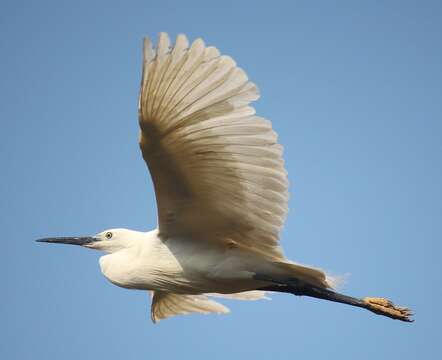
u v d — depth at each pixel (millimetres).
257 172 11086
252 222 11906
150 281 12914
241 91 10328
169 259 12672
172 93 10344
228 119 10578
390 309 12734
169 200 11922
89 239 13891
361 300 12789
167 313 14945
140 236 13328
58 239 14227
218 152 11000
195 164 11227
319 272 12148
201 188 11602
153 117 10539
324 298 12703
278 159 10828
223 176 11328
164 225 12430
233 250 12484
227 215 11945
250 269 12398
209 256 12508
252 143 10773
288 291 12711
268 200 11398
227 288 12742
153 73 10086
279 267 12320
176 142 10906
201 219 12156
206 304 14664
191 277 12648
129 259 13133
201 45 10078
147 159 11156
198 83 10320
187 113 10570
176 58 10062
